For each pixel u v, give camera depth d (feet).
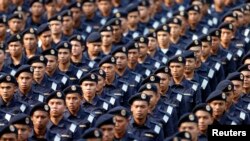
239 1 223.10
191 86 175.32
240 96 171.63
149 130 160.66
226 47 193.57
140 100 159.33
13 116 161.17
